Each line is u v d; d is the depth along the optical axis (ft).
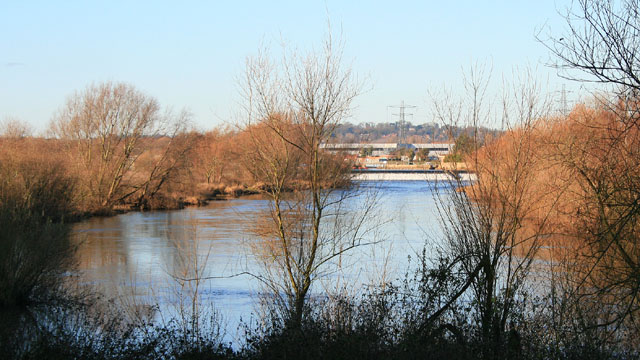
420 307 37.93
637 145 37.88
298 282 49.60
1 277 63.16
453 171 35.22
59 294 68.59
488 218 33.86
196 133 197.16
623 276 36.11
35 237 67.92
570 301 35.45
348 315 38.58
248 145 53.57
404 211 146.82
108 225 140.87
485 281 33.88
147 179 184.44
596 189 37.19
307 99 50.60
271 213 53.42
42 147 138.41
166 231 129.49
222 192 209.77
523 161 34.06
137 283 78.43
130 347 38.68
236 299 67.82
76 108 178.29
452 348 32.42
